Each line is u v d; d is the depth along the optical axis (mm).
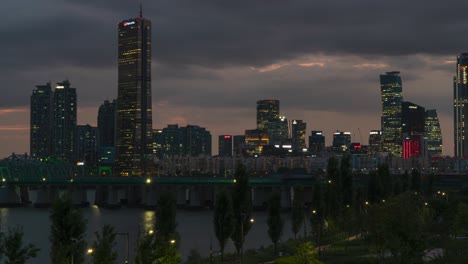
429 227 154250
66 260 93188
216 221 140625
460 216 160250
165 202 125125
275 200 156500
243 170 146250
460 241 154250
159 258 99938
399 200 126250
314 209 172500
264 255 152750
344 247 160250
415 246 107750
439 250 145250
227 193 141125
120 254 174500
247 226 145250
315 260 115375
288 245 168250
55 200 95188
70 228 93938
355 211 192375
